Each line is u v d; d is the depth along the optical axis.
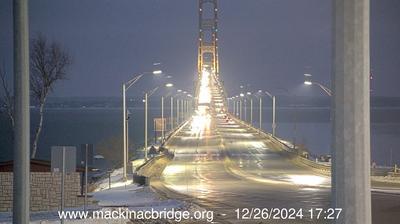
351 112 19.66
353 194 19.67
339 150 19.78
